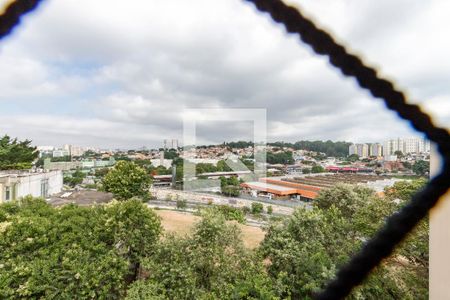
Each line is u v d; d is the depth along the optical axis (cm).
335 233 1030
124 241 1055
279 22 67
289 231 1011
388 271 706
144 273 1118
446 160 71
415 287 702
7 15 58
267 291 789
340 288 83
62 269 852
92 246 945
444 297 440
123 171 2827
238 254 977
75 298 820
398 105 71
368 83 70
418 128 72
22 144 3484
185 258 942
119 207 1091
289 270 906
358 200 1421
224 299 834
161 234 1134
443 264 434
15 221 940
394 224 76
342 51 68
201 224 977
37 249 904
